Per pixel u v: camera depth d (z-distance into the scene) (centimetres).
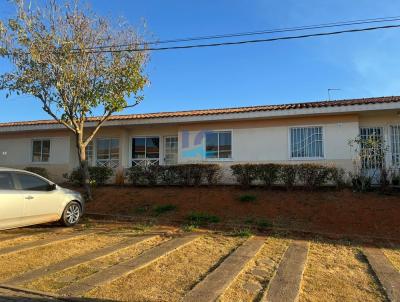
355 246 853
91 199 1409
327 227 1021
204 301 523
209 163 1670
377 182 1386
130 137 1925
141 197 1415
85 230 1004
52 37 1274
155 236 920
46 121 2048
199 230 1000
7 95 1284
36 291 551
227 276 627
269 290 567
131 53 1371
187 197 1369
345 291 575
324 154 1522
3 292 552
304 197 1283
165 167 1588
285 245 852
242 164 1498
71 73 1283
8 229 978
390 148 1482
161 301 525
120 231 983
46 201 988
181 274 643
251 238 914
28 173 973
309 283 608
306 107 1489
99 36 1334
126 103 1345
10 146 2091
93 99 1311
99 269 662
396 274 655
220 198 1327
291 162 1562
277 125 1602
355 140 1440
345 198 1243
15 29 1236
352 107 1428
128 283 594
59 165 1967
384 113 1494
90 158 1964
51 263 696
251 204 1246
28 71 1260
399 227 994
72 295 539
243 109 1664
